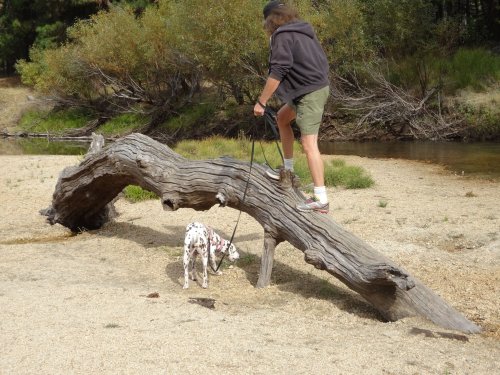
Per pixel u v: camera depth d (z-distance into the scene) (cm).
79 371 484
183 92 3600
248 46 2831
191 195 838
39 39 4431
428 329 616
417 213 1134
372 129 2831
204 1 2864
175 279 803
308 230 709
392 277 628
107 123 3666
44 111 3959
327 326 623
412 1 2941
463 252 886
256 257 878
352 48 2859
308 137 656
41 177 1741
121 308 639
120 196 1412
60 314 618
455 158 2012
